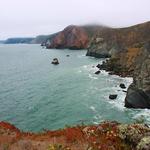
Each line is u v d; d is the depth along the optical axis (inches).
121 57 3646.7
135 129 637.3
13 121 1750.7
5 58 6914.4
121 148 594.9
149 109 1929.1
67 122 1692.9
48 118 1793.8
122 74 3307.1
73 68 4200.3
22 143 619.8
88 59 5492.1
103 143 617.6
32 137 709.3
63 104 2128.4
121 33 6181.1
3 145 608.1
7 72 4146.2
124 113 1843.0
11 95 2504.9
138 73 2081.7
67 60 5462.6
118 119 1715.1
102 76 3344.0
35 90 2701.8
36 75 3710.6
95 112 1877.5
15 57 7101.4
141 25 6274.6
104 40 6008.9
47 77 3486.7
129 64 3400.6
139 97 1953.7
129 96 1978.3
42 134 749.9
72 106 2055.9
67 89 2689.5
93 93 2460.6
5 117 1834.4
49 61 5546.3
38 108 2039.9
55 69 4224.9
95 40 6107.3
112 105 2038.6
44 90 2687.0
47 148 582.6
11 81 3287.4
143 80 1962.4
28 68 4547.2
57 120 1747.0
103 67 3865.7
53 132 753.0
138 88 1957.4
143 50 2329.0
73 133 701.9
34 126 1647.4
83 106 2042.3
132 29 6215.6
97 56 5831.7
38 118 1800.0
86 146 591.2
